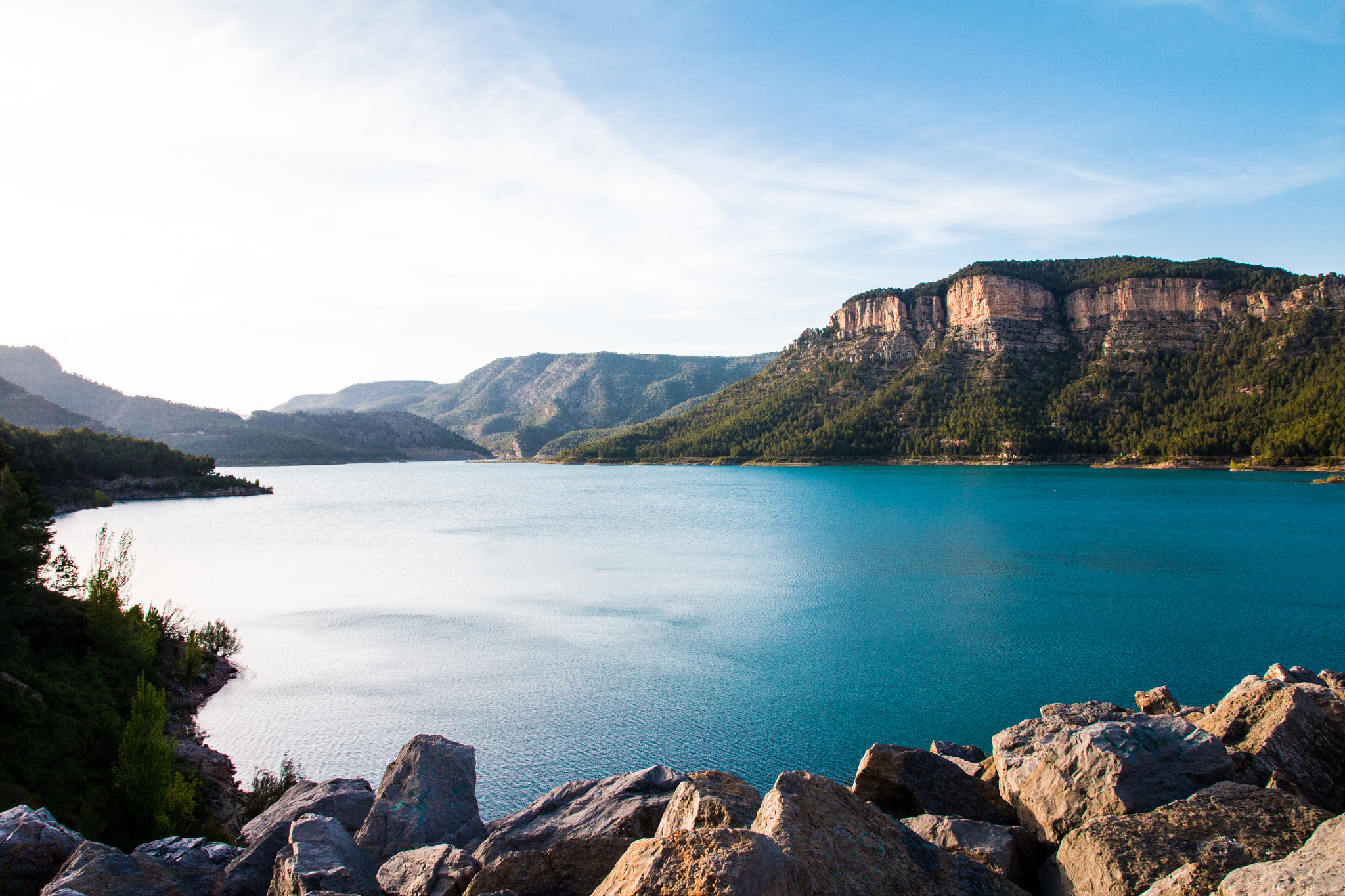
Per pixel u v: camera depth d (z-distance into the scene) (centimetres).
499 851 1552
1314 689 1537
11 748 2678
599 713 4194
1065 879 1113
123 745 2602
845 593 7362
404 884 1387
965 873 1030
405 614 6831
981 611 6519
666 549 10750
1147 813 1174
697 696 4438
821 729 3928
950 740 3778
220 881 1409
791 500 18100
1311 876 779
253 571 9388
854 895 890
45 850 1396
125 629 4262
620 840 1327
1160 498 15950
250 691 4609
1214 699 4291
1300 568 8294
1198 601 6769
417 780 1925
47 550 4416
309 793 2142
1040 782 1412
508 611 6875
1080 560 9025
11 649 3441
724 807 1184
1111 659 5069
